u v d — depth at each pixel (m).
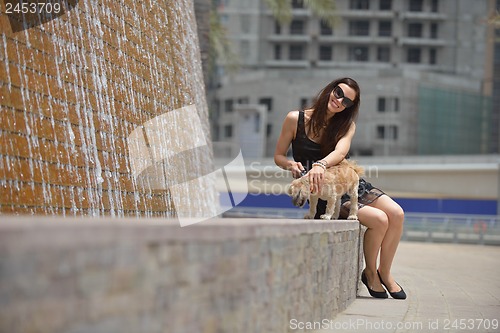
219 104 160.62
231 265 4.99
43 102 11.55
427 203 84.44
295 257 6.80
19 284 2.92
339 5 166.38
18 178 10.18
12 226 2.95
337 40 167.50
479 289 16.03
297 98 149.00
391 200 12.14
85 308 3.25
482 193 88.69
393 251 12.23
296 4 167.50
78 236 3.20
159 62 19.08
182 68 21.56
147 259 3.75
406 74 147.25
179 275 4.14
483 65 167.75
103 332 3.38
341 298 10.05
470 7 168.12
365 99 147.88
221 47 64.12
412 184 92.94
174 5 22.23
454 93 155.50
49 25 12.45
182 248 4.16
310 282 7.57
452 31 168.38
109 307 3.42
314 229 7.63
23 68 11.13
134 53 17.05
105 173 13.49
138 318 3.68
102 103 14.14
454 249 40.44
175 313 4.09
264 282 5.80
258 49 167.88
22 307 2.94
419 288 15.28
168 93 19.44
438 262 27.12
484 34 167.50
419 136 148.75
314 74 148.88
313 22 167.50
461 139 156.88
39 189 10.74
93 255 3.30
